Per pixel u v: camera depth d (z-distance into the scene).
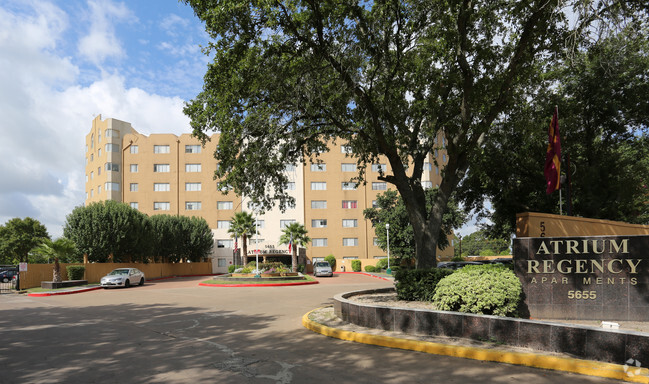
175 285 28.36
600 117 18.50
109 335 9.46
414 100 13.97
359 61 11.77
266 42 11.03
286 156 13.85
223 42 10.75
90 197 61.03
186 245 49.53
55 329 10.40
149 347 8.10
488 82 11.90
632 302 8.63
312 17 11.03
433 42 12.62
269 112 12.39
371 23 11.45
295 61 11.72
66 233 33.69
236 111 12.62
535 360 6.35
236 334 9.43
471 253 93.62
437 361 6.74
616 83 17.02
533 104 15.50
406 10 12.10
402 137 13.82
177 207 56.12
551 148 12.91
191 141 57.22
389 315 8.74
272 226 55.88
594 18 9.69
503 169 20.20
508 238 27.27
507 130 14.95
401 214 44.22
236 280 28.95
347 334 8.65
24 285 26.23
